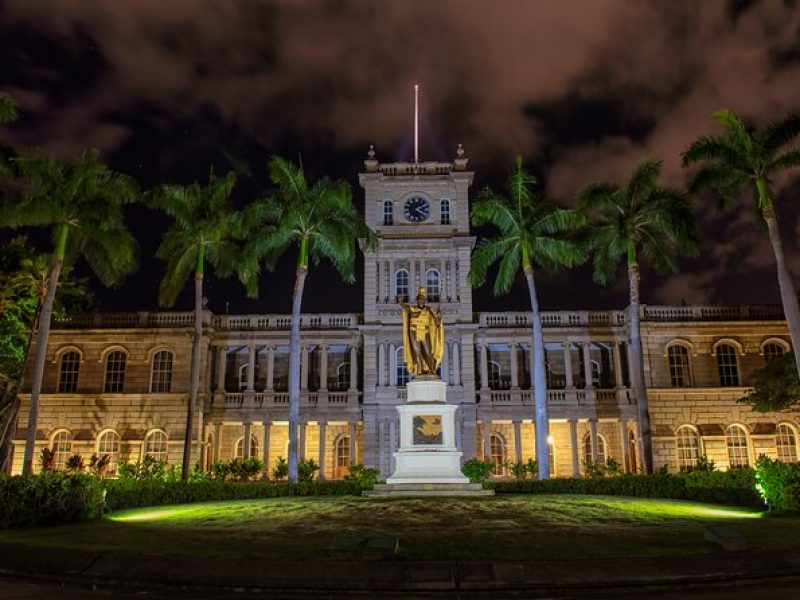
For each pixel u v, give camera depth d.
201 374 57.44
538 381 39.69
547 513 22.61
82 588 14.40
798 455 55.91
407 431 30.42
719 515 24.05
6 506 21.41
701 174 36.53
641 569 14.80
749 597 13.20
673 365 57.91
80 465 42.16
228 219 42.75
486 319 59.94
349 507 23.84
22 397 56.44
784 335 57.75
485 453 57.44
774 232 34.81
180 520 23.02
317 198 41.38
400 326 57.91
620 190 41.53
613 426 59.69
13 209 35.44
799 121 34.31
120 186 37.97
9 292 49.75
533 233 41.69
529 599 13.51
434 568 14.55
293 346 40.22
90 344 58.00
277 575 14.50
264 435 58.38
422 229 59.88
